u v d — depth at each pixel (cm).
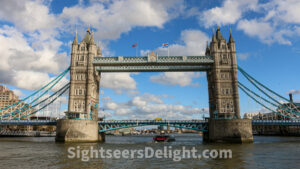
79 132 7562
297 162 3803
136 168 3312
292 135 17900
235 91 8362
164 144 7788
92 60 8662
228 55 8712
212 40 8875
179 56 8638
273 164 3628
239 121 7550
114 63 8650
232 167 3384
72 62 8662
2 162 3703
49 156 4347
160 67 9025
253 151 5219
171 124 8844
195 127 8844
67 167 3331
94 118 9050
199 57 8719
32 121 9056
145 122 8900
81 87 8469
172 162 3803
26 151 5112
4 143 7394
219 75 8500
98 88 9538
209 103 9188
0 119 9419
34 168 3247
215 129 7781
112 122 8862
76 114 7906
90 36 9469
